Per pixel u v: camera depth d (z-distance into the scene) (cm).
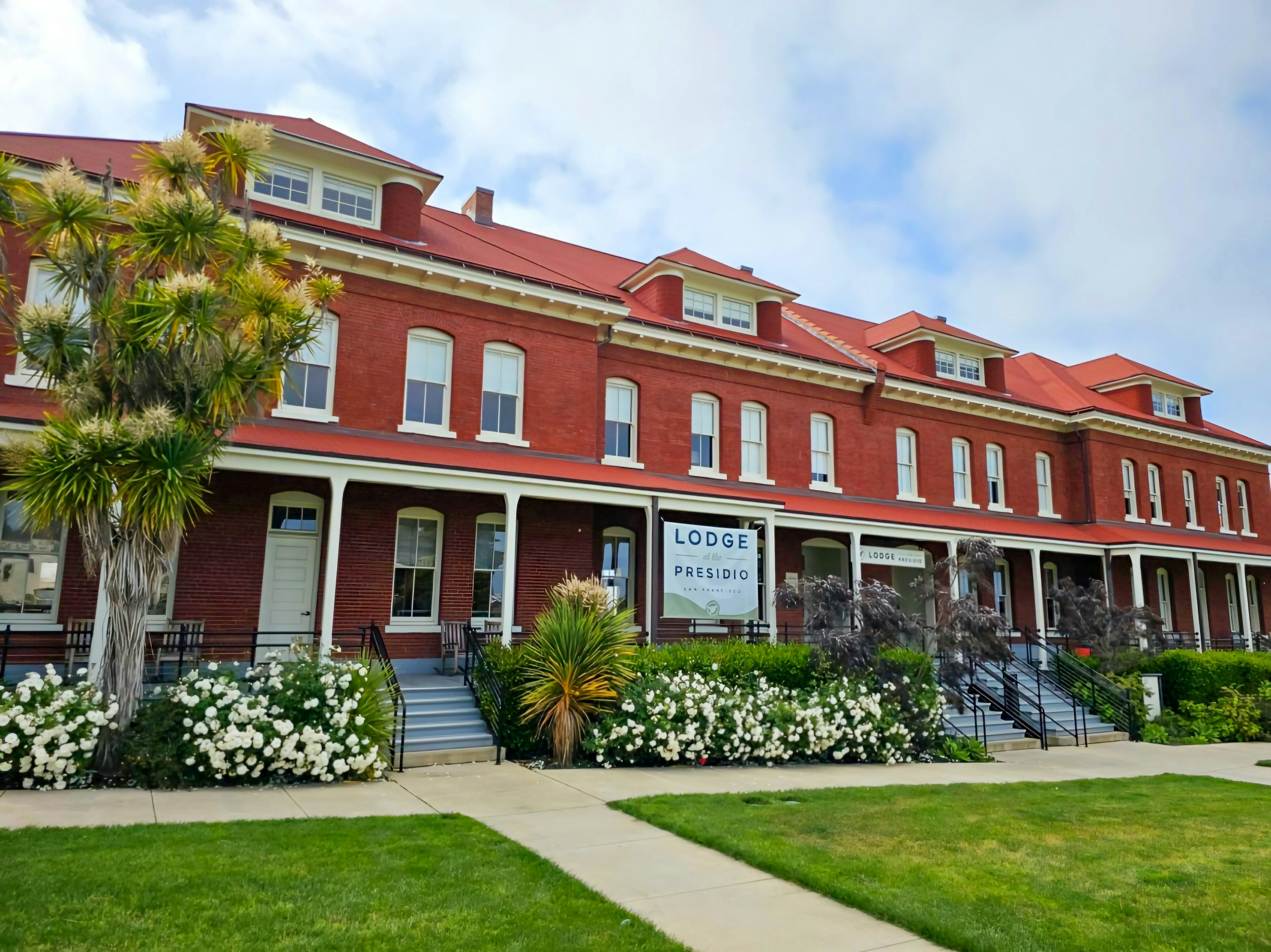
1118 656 2220
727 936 580
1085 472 2889
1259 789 1276
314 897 604
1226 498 3381
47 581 1361
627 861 752
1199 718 2070
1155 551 2630
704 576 1766
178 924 543
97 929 527
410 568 1672
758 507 1845
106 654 1000
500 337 1800
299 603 1569
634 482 1700
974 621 1653
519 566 1750
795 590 1628
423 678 1541
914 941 582
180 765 970
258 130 1112
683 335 2069
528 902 621
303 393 1588
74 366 995
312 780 1053
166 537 1025
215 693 1028
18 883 595
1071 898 675
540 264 2017
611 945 548
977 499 2669
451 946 530
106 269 1029
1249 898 684
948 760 1555
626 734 1255
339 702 1091
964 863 766
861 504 2339
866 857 772
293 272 1581
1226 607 3253
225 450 1252
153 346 998
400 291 1694
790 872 714
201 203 1020
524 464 1656
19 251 1352
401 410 1666
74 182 998
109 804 868
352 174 1805
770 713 1380
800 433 2311
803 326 2725
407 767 1200
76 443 913
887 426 2494
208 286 977
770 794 1070
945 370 2794
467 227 2309
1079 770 1477
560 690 1271
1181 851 838
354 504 1606
